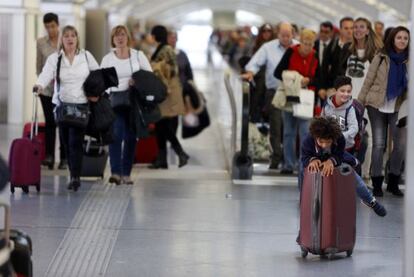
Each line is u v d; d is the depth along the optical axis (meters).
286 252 17.36
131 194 23.09
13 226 19.02
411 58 13.22
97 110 22.58
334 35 29.25
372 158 22.92
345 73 24.58
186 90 32.66
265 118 29.53
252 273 15.88
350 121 20.11
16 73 39.53
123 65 23.62
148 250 17.34
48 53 26.09
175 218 20.22
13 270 11.45
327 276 15.73
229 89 27.97
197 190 23.98
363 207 21.84
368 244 18.09
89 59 22.58
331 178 16.45
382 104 22.45
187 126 33.56
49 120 26.61
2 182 10.40
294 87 25.41
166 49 27.80
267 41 29.80
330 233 16.53
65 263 16.33
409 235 13.09
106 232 18.75
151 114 23.77
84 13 45.72
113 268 16.08
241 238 18.44
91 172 25.23
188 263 16.47
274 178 26.23
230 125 30.41
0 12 39.12
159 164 28.67
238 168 25.83
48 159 26.91
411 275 12.94
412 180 13.01
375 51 23.91
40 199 22.03
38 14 40.50
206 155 33.88
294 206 21.88
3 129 37.53
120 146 24.36
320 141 16.55
